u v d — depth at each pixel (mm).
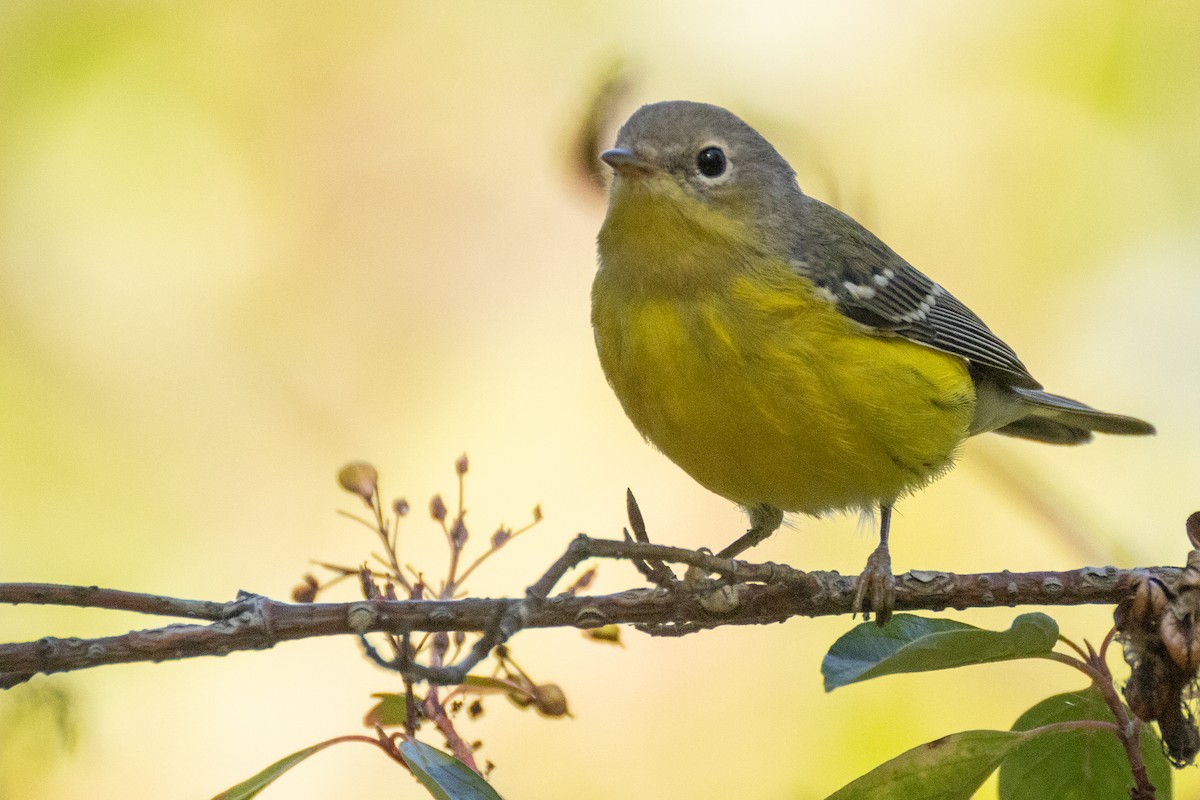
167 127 13734
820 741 10836
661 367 8320
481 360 13352
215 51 13992
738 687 11078
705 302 8258
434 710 6148
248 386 13148
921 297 9164
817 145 12617
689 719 10977
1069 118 13836
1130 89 13789
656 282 8320
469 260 13641
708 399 8305
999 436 11516
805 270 8484
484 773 6027
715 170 8422
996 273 13609
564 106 13727
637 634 11164
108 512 12484
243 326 13375
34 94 13609
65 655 5867
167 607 5961
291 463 12922
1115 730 6102
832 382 8352
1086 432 11250
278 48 14039
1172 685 6031
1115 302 13414
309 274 13602
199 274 13461
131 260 13398
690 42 13898
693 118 8523
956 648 5918
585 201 12359
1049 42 13977
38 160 13516
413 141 13914
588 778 10836
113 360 13070
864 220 11828
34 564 12203
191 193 13648
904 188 13711
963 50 14102
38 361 13000
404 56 14102
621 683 11094
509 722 10945
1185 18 13773
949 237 13641
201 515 12586
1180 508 12398
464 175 13828
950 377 9117
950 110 13977
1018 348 13398
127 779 10500
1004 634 5914
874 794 6141
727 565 6277
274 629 6004
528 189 13727
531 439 13023
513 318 13477
